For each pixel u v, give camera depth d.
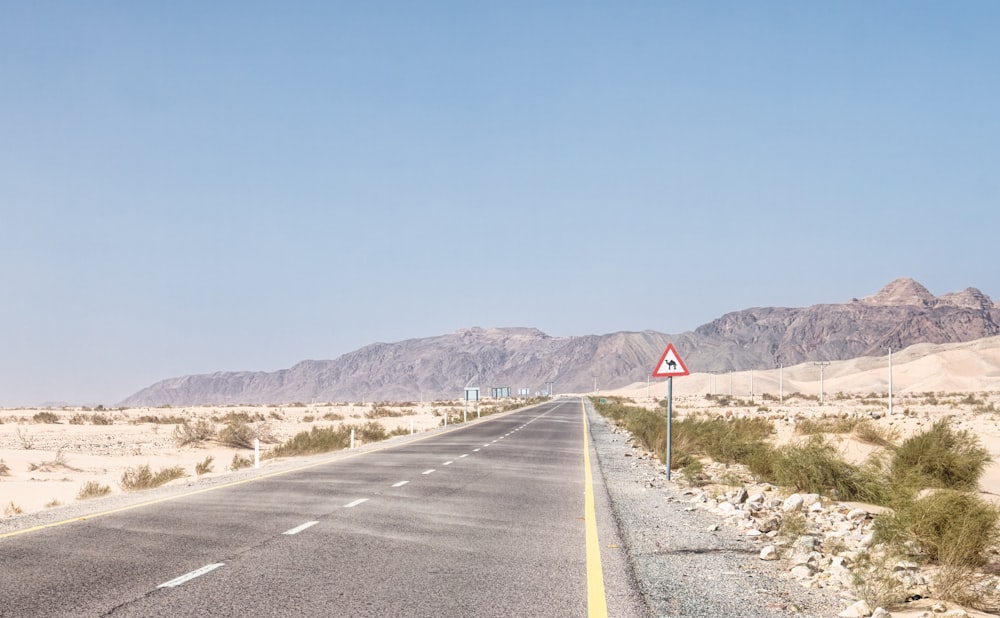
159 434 56.09
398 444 33.78
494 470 21.42
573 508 14.14
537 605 7.39
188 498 15.10
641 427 37.16
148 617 6.77
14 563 8.97
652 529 11.99
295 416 95.38
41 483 25.83
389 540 10.60
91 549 9.84
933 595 8.27
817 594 8.08
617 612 7.19
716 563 9.53
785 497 17.08
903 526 10.73
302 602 7.33
